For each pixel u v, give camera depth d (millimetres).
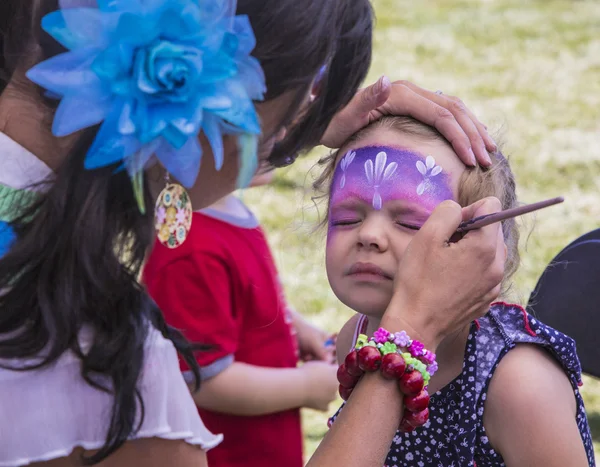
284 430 3670
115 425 1821
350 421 2016
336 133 2508
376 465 1995
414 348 2049
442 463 2387
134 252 1828
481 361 2299
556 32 14680
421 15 16109
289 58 1844
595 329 2812
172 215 1930
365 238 2324
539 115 11078
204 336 3357
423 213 2326
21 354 1788
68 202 1774
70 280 1779
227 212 3541
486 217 2096
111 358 1801
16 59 1840
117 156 1719
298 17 1825
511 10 16188
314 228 2812
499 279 2123
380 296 2334
